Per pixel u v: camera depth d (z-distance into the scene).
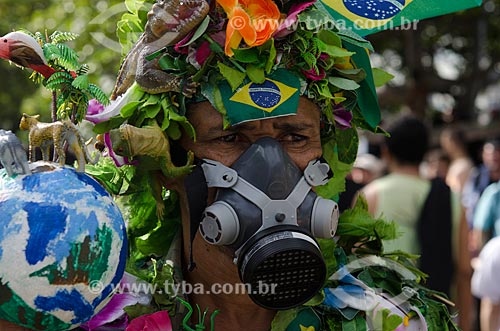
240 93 1.57
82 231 1.32
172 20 1.53
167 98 1.60
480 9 9.20
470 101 9.98
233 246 1.57
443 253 3.77
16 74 7.13
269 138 1.60
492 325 3.32
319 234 1.61
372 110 1.82
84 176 1.39
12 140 1.34
